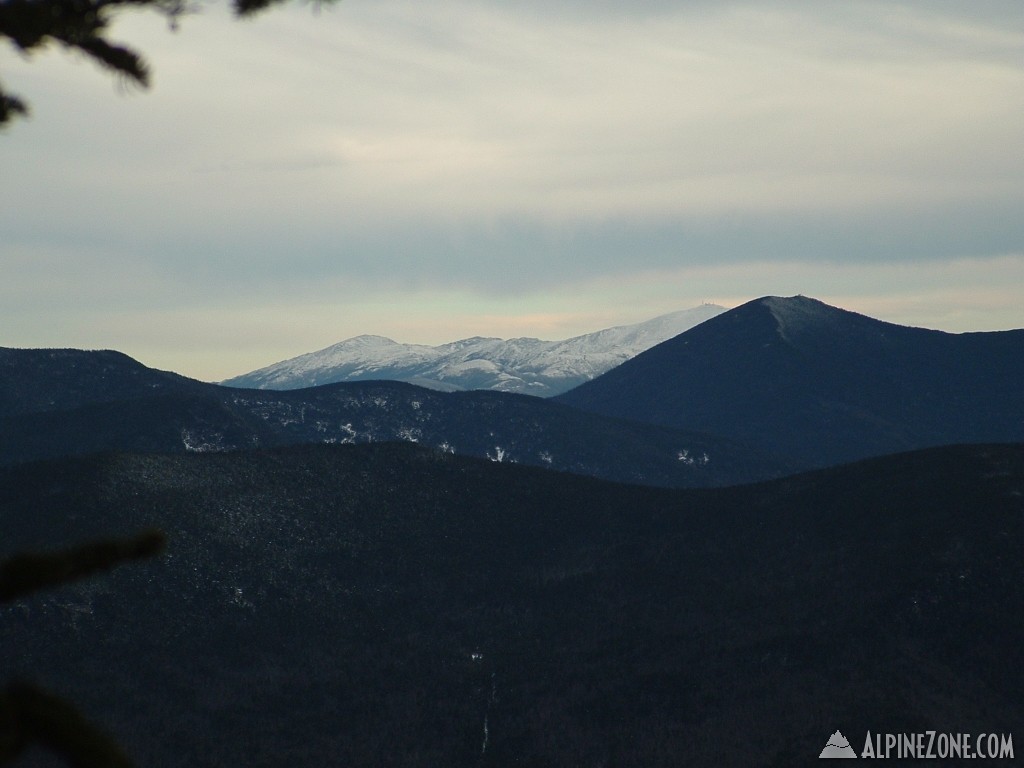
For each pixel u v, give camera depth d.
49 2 10.27
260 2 10.05
